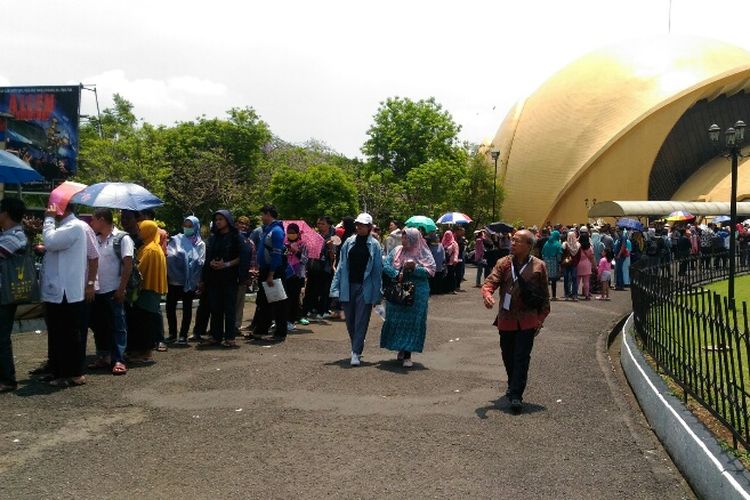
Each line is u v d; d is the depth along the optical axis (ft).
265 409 21.74
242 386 24.75
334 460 17.12
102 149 123.65
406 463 17.02
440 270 60.64
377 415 21.30
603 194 177.27
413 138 180.55
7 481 15.47
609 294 66.49
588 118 181.57
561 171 182.09
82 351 24.81
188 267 33.81
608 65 188.75
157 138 149.48
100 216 26.78
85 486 15.23
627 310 53.21
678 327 22.16
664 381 22.59
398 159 183.42
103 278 26.58
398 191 155.33
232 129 184.34
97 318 27.14
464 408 22.40
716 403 17.83
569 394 24.76
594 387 26.00
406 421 20.71
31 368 27.45
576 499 15.05
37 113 81.30
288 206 168.35
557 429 20.29
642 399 23.02
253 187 175.83
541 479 16.17
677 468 17.22
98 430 19.38
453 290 63.41
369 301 28.78
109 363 27.78
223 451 17.69
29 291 23.66
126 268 26.50
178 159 164.66
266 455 17.42
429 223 58.59
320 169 168.55
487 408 22.48
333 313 44.24
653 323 26.63
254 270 37.35
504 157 199.82
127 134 150.10
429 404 22.79
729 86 173.47
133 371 27.14
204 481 15.60
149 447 17.94
